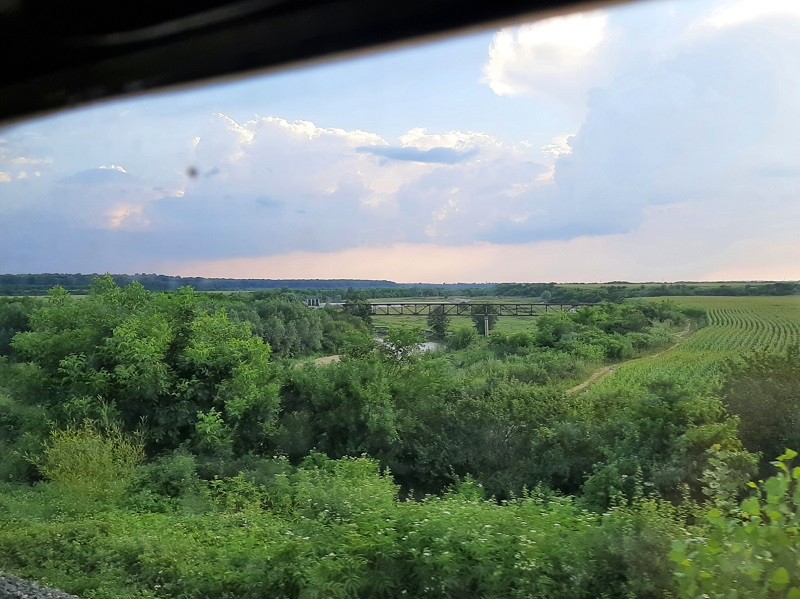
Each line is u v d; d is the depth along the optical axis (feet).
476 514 28.37
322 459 51.13
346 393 54.13
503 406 46.24
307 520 32.01
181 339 67.10
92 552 33.58
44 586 29.30
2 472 58.49
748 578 15.35
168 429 61.26
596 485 34.24
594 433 39.78
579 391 45.73
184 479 51.42
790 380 33.58
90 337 68.03
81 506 47.44
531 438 43.04
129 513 46.01
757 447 31.86
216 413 58.85
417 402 51.49
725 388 35.47
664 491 31.42
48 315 70.23
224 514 43.88
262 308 68.95
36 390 67.36
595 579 23.25
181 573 29.99
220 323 66.23
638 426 35.78
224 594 27.96
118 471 53.01
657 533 23.40
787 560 14.87
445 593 24.45
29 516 44.34
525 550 24.63
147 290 72.08
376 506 33.04
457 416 47.80
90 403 61.67
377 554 26.50
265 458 54.08
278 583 27.30
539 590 23.47
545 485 40.22
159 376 62.44
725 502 22.34
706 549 16.46
